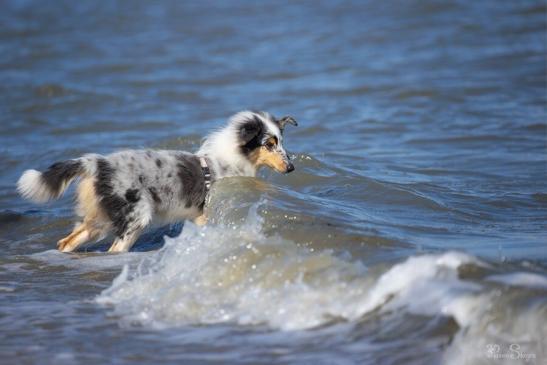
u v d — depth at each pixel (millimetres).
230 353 8156
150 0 55625
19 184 12328
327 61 33188
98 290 10680
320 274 9320
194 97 27875
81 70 33250
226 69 32719
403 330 8039
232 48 37438
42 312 9836
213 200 12812
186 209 13062
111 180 12328
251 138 13711
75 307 9984
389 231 11242
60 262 12141
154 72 32625
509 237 11219
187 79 30953
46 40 41031
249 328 8758
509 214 12938
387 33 38219
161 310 9523
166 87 29562
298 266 9547
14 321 9539
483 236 11328
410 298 8414
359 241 10375
